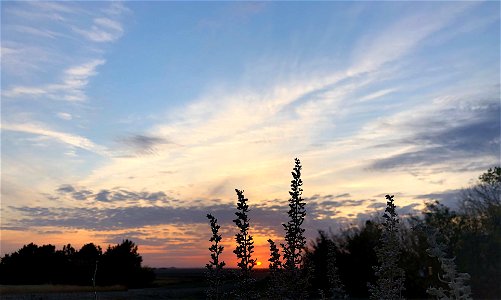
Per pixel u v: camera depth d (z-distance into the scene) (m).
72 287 53.78
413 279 31.31
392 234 6.07
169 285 73.19
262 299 7.23
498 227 33.97
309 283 7.62
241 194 7.22
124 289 58.16
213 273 6.86
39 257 77.88
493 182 35.28
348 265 38.47
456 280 3.04
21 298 38.62
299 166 7.72
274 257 7.49
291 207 7.61
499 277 32.62
